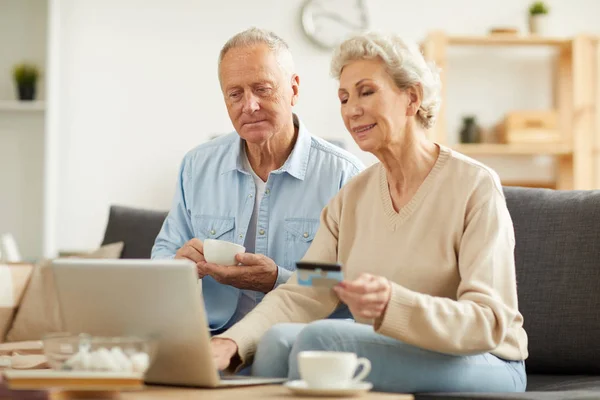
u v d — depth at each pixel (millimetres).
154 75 6188
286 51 2854
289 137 2934
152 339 1646
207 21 6207
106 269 1749
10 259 4969
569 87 6199
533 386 2377
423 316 1829
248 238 2939
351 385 1670
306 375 1665
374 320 1831
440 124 6066
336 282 1774
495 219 2082
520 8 6301
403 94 2148
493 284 2014
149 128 6172
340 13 6188
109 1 6195
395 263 2184
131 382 1542
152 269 1714
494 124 6301
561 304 2535
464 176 2154
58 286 1809
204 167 3043
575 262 2543
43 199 6082
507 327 1948
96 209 6148
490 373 2025
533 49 6312
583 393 1982
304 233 2891
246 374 2303
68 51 6180
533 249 2600
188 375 1794
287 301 2303
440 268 2129
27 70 6031
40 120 6129
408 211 2195
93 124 6172
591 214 2564
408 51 2137
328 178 2930
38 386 1521
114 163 6172
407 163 2199
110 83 6180
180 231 3055
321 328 1856
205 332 1730
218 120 6195
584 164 6016
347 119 2160
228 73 2783
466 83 6301
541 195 2676
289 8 6195
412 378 1902
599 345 2486
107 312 1777
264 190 2932
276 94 2791
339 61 2156
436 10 6270
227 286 2836
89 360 1570
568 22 6340
